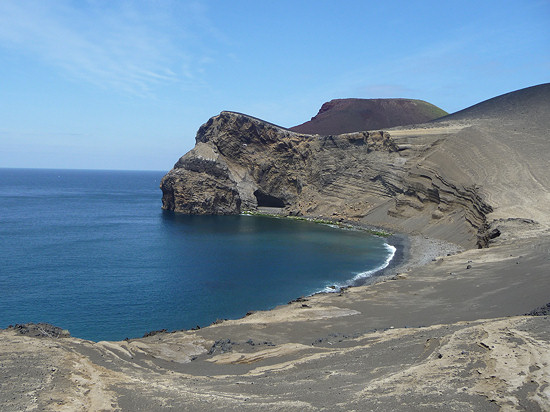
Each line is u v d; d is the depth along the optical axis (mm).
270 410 13617
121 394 15281
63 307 46406
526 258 45062
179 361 23359
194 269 63844
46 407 13242
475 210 80312
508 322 21422
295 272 62031
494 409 12312
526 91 157250
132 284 55531
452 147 103938
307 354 23016
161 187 145000
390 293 41000
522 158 90375
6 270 62000
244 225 111250
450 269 48344
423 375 15570
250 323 32375
